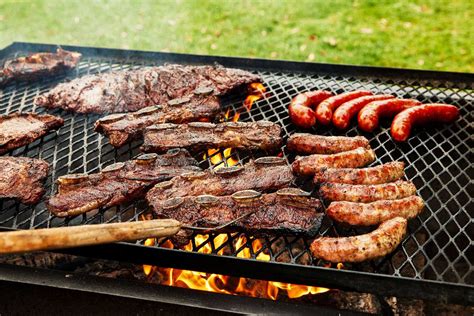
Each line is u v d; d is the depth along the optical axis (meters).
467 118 0.95
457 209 0.94
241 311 0.68
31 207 0.77
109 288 0.70
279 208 0.72
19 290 0.72
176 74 1.01
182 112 0.91
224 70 1.02
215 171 0.77
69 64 1.06
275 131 0.87
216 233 0.71
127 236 0.58
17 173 0.78
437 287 0.64
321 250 0.66
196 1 2.18
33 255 0.88
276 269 0.67
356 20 1.97
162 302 0.69
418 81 1.04
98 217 0.77
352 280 0.66
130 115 0.90
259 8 2.09
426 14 1.98
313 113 0.89
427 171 0.93
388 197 0.71
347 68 1.06
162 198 0.74
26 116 0.90
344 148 0.82
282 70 1.09
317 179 0.76
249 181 0.76
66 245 0.56
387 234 0.65
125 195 0.76
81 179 0.76
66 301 0.72
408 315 0.84
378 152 0.91
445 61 1.68
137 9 2.14
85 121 0.95
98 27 2.00
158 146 0.84
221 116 0.98
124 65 1.12
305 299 0.86
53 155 0.86
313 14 2.03
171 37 1.90
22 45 1.15
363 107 0.92
